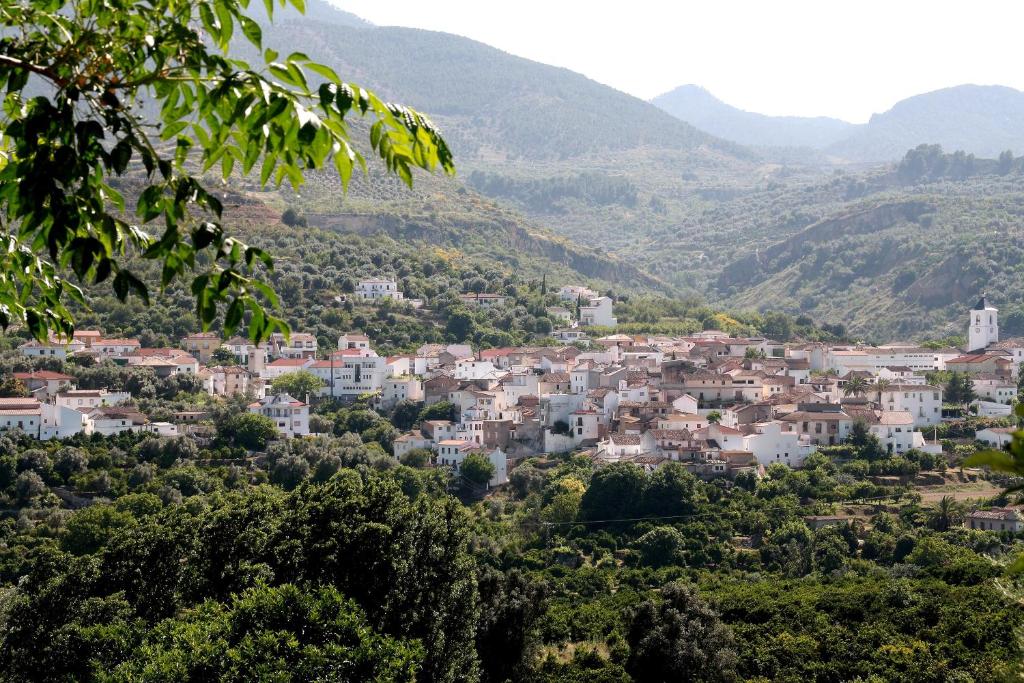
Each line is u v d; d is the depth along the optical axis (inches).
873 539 6338.6
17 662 3371.1
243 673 2711.6
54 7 653.9
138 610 3757.4
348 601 3009.4
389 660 2758.4
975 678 3806.6
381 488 3548.2
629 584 6003.9
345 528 3368.6
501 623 4050.2
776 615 4911.4
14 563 5482.3
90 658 3225.9
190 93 641.0
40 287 917.2
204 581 3727.9
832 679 4254.4
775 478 7652.6
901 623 4665.4
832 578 5797.2
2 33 690.2
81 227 677.9
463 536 3590.1
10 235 890.1
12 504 6683.1
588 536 6752.0
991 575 4940.9
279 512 3922.2
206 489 7121.1
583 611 5187.0
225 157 654.5
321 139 606.9
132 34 637.3
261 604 2935.5
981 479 7554.1
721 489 7396.7
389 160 660.7
